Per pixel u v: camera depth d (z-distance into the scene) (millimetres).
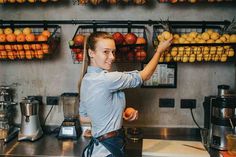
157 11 2354
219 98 2006
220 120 1994
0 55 2154
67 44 2406
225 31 2150
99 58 1729
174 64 2375
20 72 2457
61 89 2451
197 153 1963
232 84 2385
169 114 2430
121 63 2373
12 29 2322
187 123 2432
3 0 2162
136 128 2354
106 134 1747
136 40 2123
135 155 1952
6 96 2445
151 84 2400
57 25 2387
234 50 2070
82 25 2379
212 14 2340
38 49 2119
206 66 2385
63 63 2430
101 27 2367
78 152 1974
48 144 2137
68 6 2377
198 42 2041
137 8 2354
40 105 2467
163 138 2342
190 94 2408
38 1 2324
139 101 2428
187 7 2340
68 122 2250
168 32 1992
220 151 1981
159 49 1794
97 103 1688
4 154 1937
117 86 1676
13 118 2480
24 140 2197
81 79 1862
